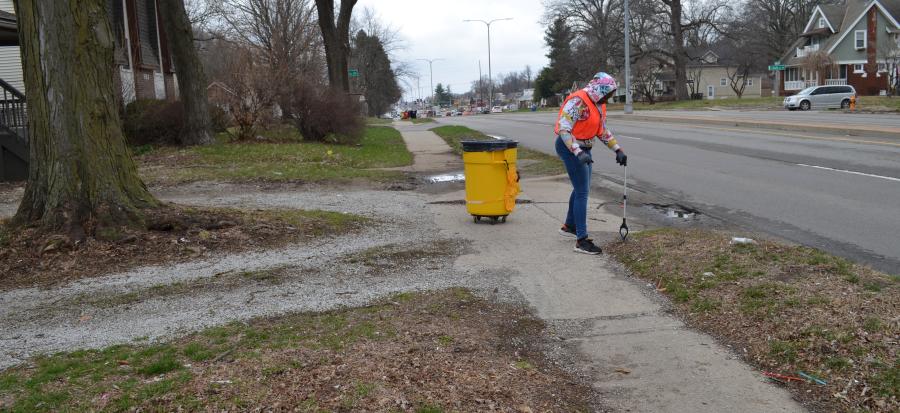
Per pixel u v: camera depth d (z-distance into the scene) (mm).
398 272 6812
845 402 3848
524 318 5484
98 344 4906
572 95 7234
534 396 4047
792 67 70938
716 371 4379
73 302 5984
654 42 70688
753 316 4973
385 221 9406
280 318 5430
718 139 21188
